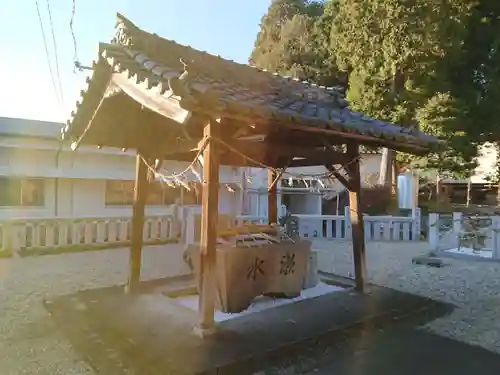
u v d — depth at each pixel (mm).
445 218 13500
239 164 5602
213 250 3740
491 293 5914
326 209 17703
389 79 13211
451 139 12812
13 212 9875
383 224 12273
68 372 3209
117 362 3234
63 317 4262
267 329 3898
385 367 3436
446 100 12539
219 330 3857
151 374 3035
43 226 9117
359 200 5309
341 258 8992
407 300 4957
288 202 17156
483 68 13727
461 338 4102
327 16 16984
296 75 18141
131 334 3744
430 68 12547
